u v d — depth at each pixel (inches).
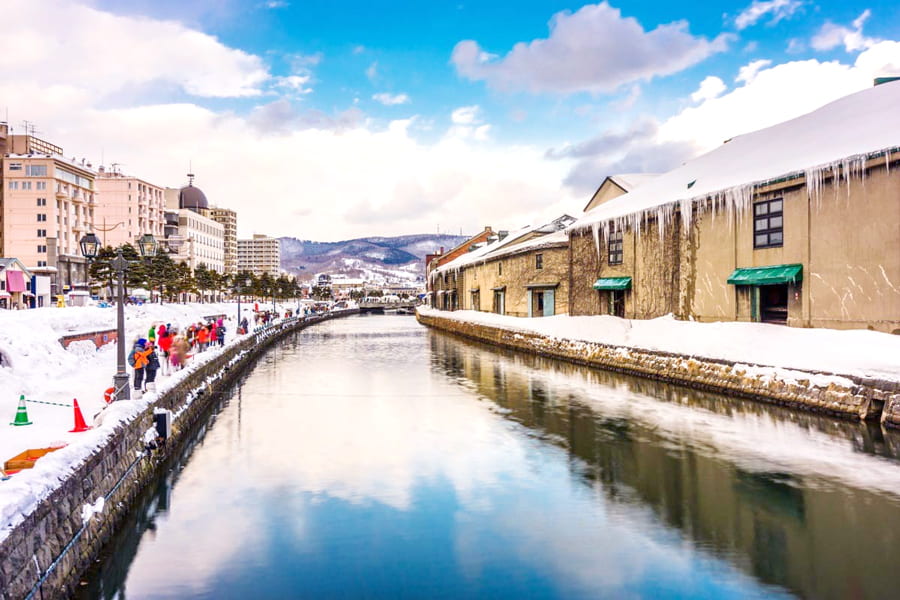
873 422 620.7
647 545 369.7
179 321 1812.3
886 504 427.8
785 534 381.1
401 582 326.6
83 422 422.6
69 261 3275.1
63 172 3420.3
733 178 1048.2
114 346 1037.8
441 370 1238.9
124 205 4473.4
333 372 1227.2
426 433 671.8
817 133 1007.0
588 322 1320.1
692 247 1103.6
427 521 412.2
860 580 321.4
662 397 847.1
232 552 365.4
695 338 959.6
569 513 424.5
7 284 1768.0
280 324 2239.2
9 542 229.9
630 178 1813.5
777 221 910.4
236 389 1009.5
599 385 972.6
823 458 535.5
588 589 316.8
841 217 800.9
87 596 311.1
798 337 799.7
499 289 2060.8
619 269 1353.3
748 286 973.8
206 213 6476.4
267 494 470.9
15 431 422.0
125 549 369.4
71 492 310.8
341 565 347.6
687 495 455.5
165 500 456.4
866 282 764.6
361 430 689.6
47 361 709.9
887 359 658.8
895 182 729.0
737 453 560.7
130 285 2089.1
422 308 4092.0
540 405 821.9
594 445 604.4
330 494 470.0
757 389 761.6
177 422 617.3
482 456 574.6
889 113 879.1
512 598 308.2
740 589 314.5
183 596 313.6
